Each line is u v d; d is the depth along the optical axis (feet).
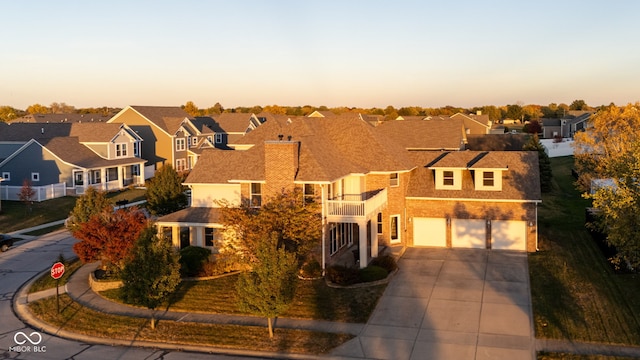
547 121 371.97
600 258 104.63
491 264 104.22
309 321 79.87
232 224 93.09
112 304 88.48
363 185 114.93
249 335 75.72
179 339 75.20
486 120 312.71
